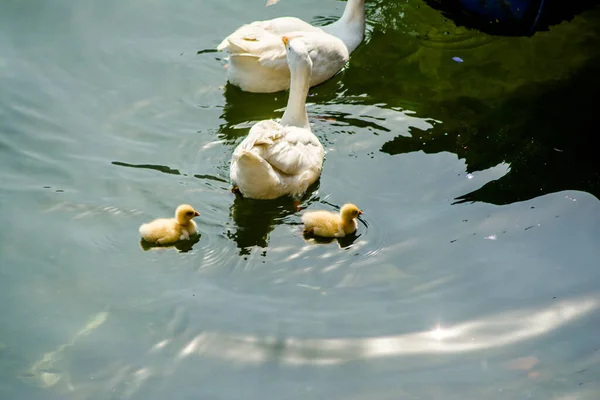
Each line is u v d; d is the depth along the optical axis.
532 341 6.13
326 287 6.60
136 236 7.11
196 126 8.48
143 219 7.29
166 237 6.94
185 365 5.88
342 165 7.98
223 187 7.68
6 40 9.64
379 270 6.77
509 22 10.14
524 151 8.11
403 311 6.38
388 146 8.21
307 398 5.63
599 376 5.84
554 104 8.79
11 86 8.91
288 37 8.97
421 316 6.33
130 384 5.72
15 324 6.21
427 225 7.24
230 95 9.00
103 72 9.22
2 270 6.72
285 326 6.20
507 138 8.30
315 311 6.36
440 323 6.27
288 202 7.52
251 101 8.92
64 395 5.64
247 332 6.14
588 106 8.76
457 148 8.17
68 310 6.35
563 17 10.38
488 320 6.30
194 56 9.55
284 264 6.82
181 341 6.07
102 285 6.60
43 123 8.42
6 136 8.21
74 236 7.10
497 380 5.81
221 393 5.66
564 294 6.51
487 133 8.38
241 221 7.29
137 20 10.09
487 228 7.19
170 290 6.55
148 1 10.44
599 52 9.71
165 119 8.57
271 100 8.97
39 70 9.20
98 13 10.18
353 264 6.83
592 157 8.02
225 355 5.96
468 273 6.73
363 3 9.75
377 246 7.03
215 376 5.80
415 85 9.16
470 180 7.76
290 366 5.89
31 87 8.92
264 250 6.97
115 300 6.45
